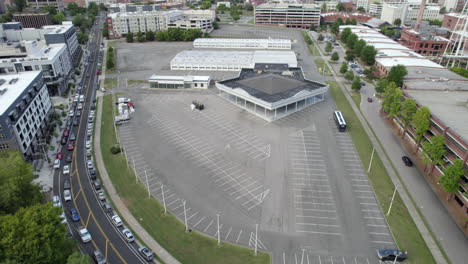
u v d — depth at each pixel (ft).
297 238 217.77
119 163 309.63
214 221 233.14
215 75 582.76
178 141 348.38
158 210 245.45
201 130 372.58
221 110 428.15
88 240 217.97
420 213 244.01
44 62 465.88
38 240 167.32
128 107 437.58
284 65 568.41
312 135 361.92
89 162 307.78
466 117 303.89
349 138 357.20
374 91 508.94
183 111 426.10
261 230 224.33
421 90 384.88
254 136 357.61
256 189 268.00
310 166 302.04
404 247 211.61
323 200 255.50
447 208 249.75
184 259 203.00
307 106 441.27
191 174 289.33
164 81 515.09
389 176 289.74
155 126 384.27
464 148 252.62
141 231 226.79
